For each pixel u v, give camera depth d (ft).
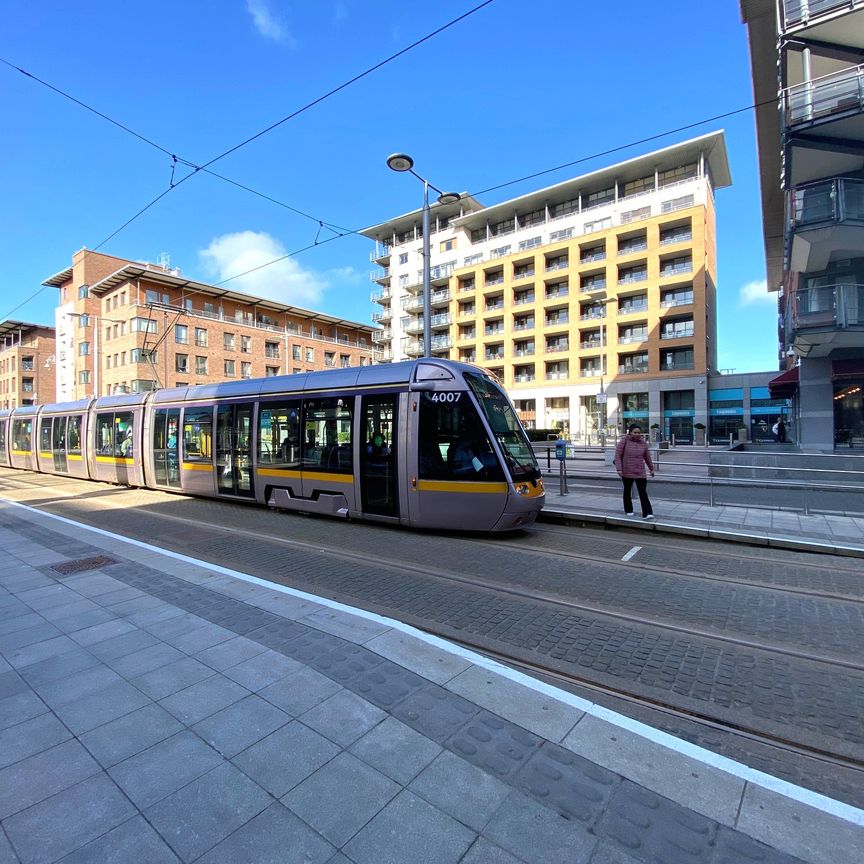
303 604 14.84
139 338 156.46
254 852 6.30
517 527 25.46
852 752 9.18
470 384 25.86
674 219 149.69
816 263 62.28
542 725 9.07
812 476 31.71
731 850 6.49
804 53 50.62
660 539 26.13
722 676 11.91
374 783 7.50
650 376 153.48
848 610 16.12
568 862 6.23
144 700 9.70
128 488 46.39
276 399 32.30
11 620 13.65
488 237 192.54
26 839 6.46
